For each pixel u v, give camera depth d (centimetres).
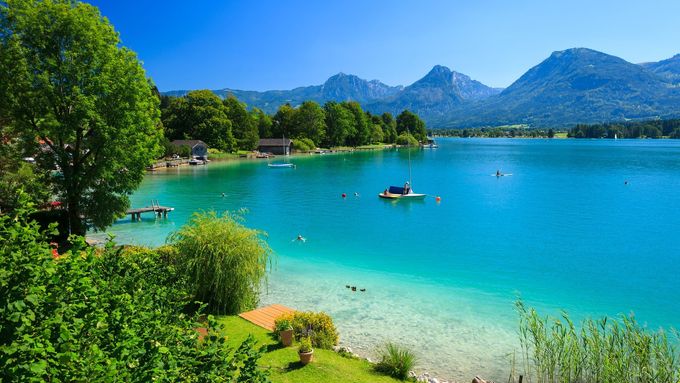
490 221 4466
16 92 2627
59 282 602
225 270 1842
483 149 19275
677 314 2153
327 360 1499
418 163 11844
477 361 1673
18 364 496
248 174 9200
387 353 1702
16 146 2825
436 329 1955
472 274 2773
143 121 3016
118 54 2944
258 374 694
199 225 1905
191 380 657
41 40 2666
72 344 557
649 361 1277
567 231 3969
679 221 4316
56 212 2969
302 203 5659
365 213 4972
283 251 3356
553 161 11950
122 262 933
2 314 506
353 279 2667
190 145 12356
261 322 1791
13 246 574
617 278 2688
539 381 1490
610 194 6038
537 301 2319
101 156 2897
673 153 14725
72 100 2741
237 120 15212
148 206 5141
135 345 627
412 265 2975
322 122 17738
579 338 1745
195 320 867
